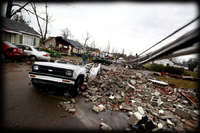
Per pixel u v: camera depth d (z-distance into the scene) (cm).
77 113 267
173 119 295
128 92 500
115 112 309
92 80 570
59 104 296
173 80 1176
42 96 327
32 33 1722
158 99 457
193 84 989
